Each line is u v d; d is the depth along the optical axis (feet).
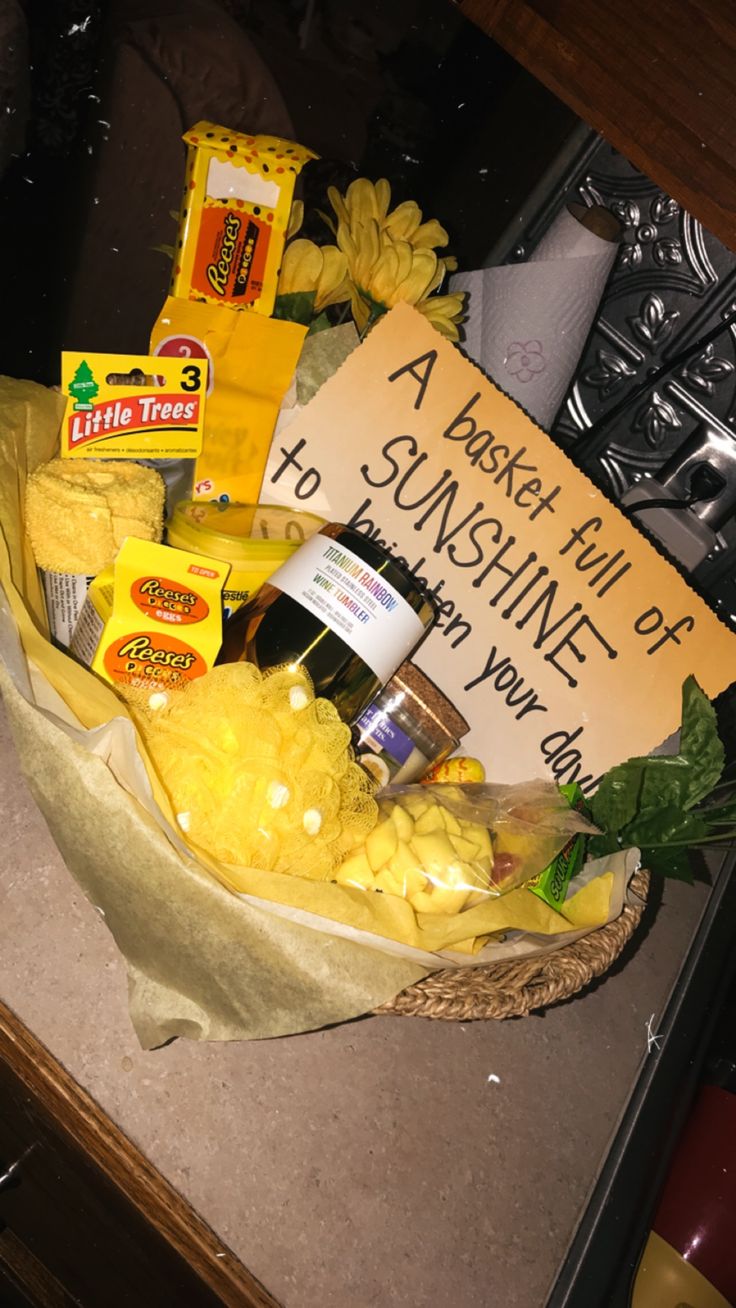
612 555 1.75
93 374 1.55
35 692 1.25
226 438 1.75
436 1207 1.57
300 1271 1.42
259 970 1.21
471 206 2.21
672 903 2.31
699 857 2.46
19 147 1.92
